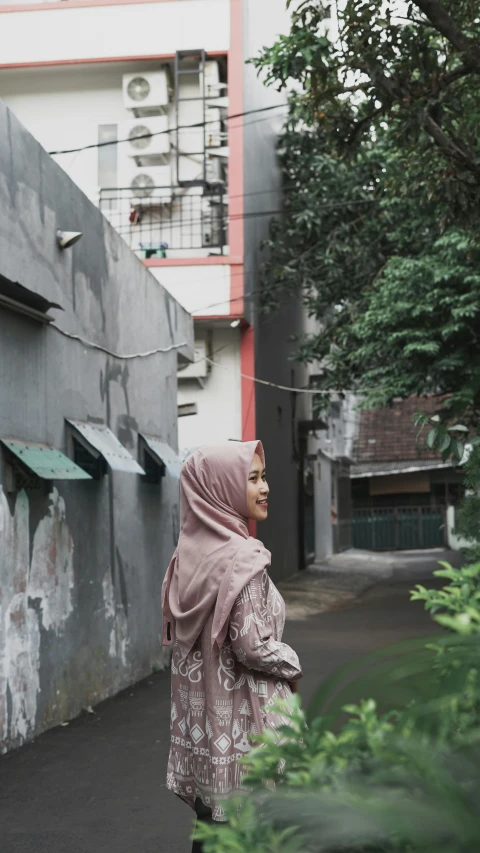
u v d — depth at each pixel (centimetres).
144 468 973
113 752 602
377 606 1590
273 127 1891
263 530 1744
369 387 1552
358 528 3444
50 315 708
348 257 1574
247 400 1619
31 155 656
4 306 623
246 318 1573
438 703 109
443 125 809
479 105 798
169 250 1619
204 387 1631
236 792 274
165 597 313
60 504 712
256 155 1694
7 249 599
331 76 779
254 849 114
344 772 112
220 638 275
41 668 661
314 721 124
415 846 99
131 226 1619
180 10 1584
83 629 754
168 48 1584
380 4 721
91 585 780
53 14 1591
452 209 802
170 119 1620
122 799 500
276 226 1772
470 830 89
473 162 763
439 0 700
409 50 737
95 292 828
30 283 643
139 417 970
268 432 1819
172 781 297
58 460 667
